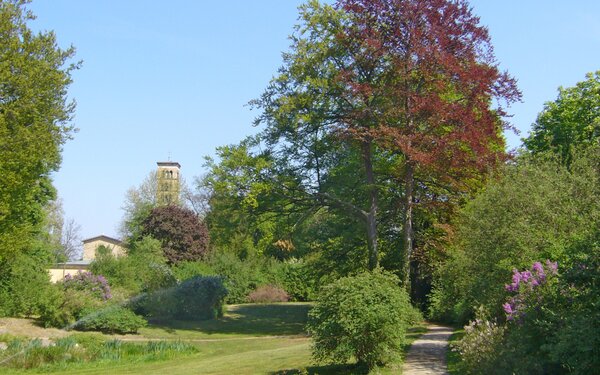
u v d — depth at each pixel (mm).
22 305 27719
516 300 11812
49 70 23750
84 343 21922
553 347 9438
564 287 10547
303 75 27844
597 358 8789
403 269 27031
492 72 24453
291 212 30125
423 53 24609
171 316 34406
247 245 50875
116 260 35812
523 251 14305
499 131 27922
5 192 22906
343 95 27031
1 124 21641
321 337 14344
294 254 52125
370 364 14344
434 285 29203
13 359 19250
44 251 35250
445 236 28719
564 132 32312
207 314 36094
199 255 54375
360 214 28953
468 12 25922
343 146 29469
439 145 24234
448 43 25578
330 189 29969
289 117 27922
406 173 27281
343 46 27344
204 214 78438
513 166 18344
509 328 12734
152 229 54594
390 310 14148
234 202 29359
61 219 67688
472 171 25812
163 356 21344
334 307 14211
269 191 28250
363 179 30391
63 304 27641
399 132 24984
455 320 26203
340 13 27672
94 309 28078
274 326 33906
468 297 17734
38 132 23172
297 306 44688
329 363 16250
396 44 26078
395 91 25500
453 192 29047
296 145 29906
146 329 30234
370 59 26797
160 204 73812
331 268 32312
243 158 27594
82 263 64562
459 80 25000
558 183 14680
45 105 23969
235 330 32156
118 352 21297
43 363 19469
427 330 24906
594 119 31969
